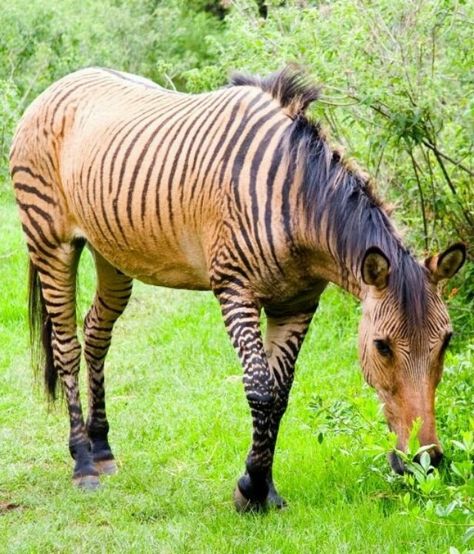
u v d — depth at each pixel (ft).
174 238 23.41
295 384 30.89
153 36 80.18
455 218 33.58
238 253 21.90
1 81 59.98
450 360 25.53
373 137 31.63
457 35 30.58
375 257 19.70
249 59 33.88
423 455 18.12
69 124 26.27
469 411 24.04
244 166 21.94
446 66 31.01
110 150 24.50
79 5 77.15
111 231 24.58
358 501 22.76
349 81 30.68
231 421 28.96
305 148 21.53
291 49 31.55
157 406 30.73
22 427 29.94
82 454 26.13
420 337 19.60
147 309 41.14
